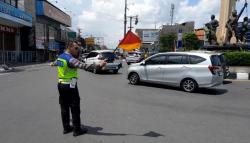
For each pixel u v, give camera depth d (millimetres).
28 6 46125
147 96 11102
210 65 12070
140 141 5633
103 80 16844
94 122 7023
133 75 14672
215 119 7531
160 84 14109
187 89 12539
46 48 52531
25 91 11891
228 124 7043
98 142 5559
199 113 8211
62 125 6723
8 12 34656
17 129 6395
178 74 12812
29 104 9117
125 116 7676
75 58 5863
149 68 13945
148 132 6246
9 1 39906
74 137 5852
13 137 5844
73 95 5902
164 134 6117
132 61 36438
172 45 75125
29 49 46656
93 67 5836
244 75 17531
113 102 9688
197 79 12250
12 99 9992
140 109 8594
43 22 53000
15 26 43250
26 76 18875
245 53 18234
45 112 8023
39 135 5980
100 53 21438
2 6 32812
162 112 8242
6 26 40000
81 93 11633
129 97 10781
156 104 9453
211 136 6043
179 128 6598
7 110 8250
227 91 12891
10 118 7348
